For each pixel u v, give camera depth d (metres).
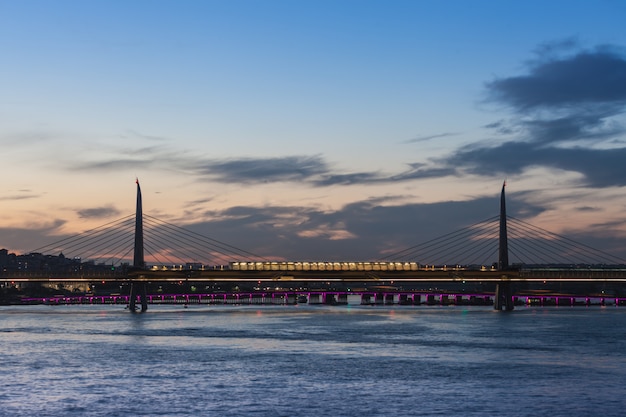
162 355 159.75
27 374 133.25
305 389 117.25
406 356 156.62
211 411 102.06
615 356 156.25
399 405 105.44
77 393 114.50
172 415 99.88
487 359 151.25
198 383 122.81
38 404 106.75
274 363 145.88
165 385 121.06
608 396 111.19
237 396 111.81
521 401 107.81
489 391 115.06
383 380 125.12
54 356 159.00
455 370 136.00
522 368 138.12
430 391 115.25
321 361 148.75
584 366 141.00
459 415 99.50
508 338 198.25
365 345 179.88
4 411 102.56
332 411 101.88
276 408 103.75
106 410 102.81
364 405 105.50
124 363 146.88
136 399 109.81
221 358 154.00
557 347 174.00
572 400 108.44
